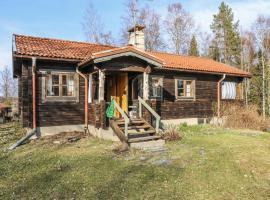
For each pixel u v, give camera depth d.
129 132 10.45
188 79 16.52
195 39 43.75
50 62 12.08
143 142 9.60
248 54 38.91
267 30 36.50
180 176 6.74
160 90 15.31
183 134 12.38
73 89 12.67
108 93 13.80
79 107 12.79
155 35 38.25
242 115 15.98
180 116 16.09
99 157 8.47
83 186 6.27
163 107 15.41
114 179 6.62
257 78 32.44
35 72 11.66
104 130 10.94
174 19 42.31
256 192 5.81
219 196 5.64
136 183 6.36
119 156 8.53
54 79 12.29
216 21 42.12
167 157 8.34
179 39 42.16
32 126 11.65
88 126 12.67
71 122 12.60
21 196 5.82
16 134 13.45
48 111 12.08
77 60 12.07
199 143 10.34
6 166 8.00
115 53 10.71
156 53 18.16
